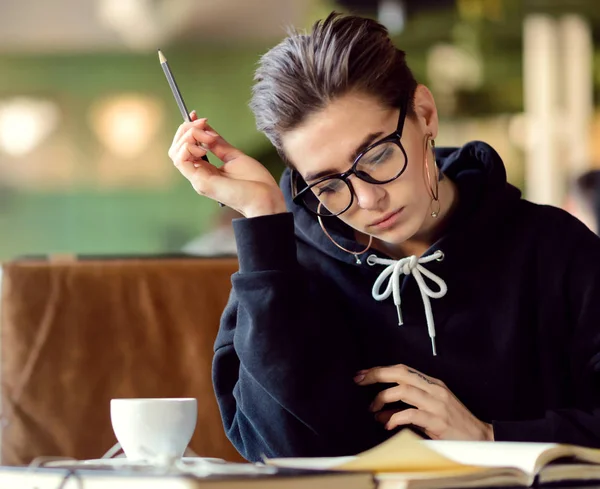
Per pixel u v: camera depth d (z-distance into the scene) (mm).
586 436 1406
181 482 892
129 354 2008
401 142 1450
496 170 1685
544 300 1622
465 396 1610
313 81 1412
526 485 1021
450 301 1634
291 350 1436
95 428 1984
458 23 7738
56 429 1970
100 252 10477
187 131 1562
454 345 1623
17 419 1964
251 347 1442
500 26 7824
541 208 1695
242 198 1517
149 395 1999
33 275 2008
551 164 8367
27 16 9266
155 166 10430
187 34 9805
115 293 2027
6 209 10414
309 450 1495
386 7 7414
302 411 1457
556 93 8281
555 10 7812
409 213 1463
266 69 1497
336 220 1704
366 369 1622
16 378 1975
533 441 1400
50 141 10398
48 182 10422
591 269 1601
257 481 907
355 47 1427
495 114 8438
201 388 2014
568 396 1604
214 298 2047
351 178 1435
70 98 10352
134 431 1283
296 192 1707
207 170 1555
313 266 1715
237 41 10109
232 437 1635
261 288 1428
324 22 1485
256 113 1530
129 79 10352
